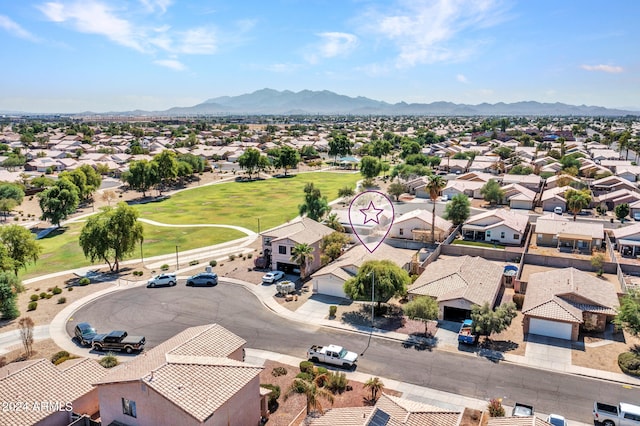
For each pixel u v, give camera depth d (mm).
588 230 78750
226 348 34750
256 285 61219
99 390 28766
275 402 34719
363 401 35062
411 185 130875
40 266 73000
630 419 31188
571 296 48188
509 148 195625
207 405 26484
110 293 59406
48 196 100625
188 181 163125
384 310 52281
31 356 42969
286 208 114500
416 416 27875
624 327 43062
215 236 88562
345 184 150375
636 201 101875
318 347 41781
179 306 54625
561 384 37344
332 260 69375
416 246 78750
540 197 118438
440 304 50000
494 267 60250
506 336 46000
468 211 91688
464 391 36500
